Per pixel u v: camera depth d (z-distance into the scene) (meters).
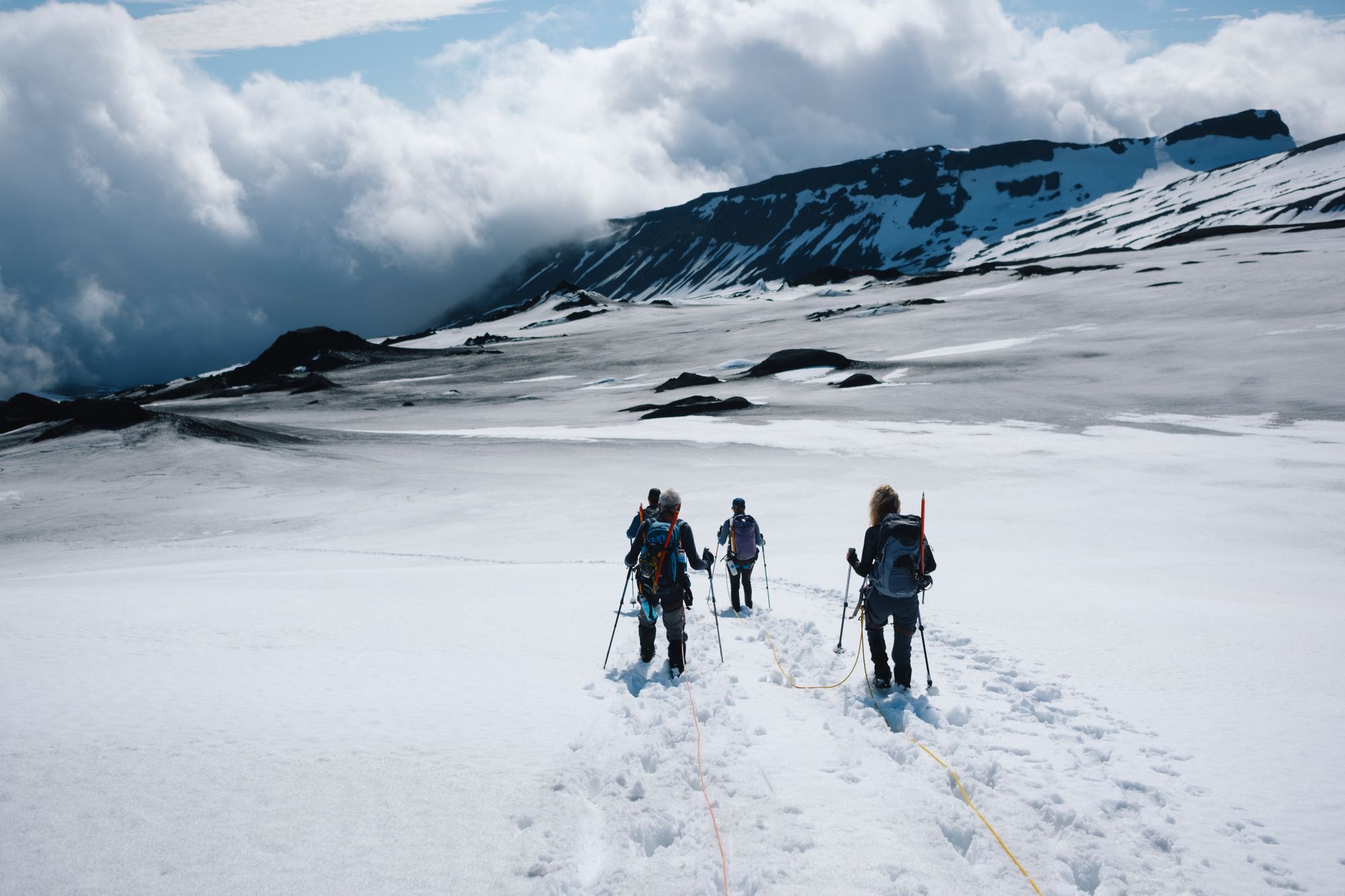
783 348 120.56
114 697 5.66
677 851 3.97
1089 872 3.83
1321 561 17.67
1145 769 4.90
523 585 11.95
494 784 4.48
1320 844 3.92
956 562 17.67
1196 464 35.31
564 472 39.72
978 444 44.41
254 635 7.93
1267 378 61.81
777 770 4.95
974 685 6.82
